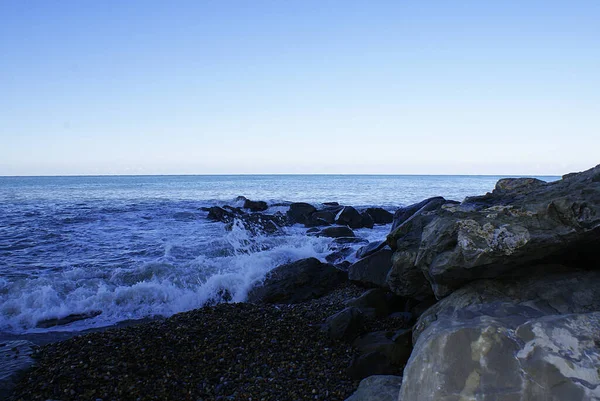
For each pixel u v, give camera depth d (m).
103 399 5.26
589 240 4.72
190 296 10.51
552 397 3.02
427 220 7.41
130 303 10.16
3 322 9.07
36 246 16.28
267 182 89.81
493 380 3.23
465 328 3.55
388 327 7.47
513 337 3.43
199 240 17.94
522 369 3.21
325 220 22.95
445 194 46.28
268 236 18.69
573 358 3.14
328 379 5.74
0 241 16.97
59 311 9.54
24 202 32.44
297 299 10.20
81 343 6.77
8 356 6.38
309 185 73.06
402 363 5.98
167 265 12.27
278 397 5.30
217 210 25.56
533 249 4.81
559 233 4.71
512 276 5.18
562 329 3.38
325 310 8.36
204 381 5.72
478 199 6.18
